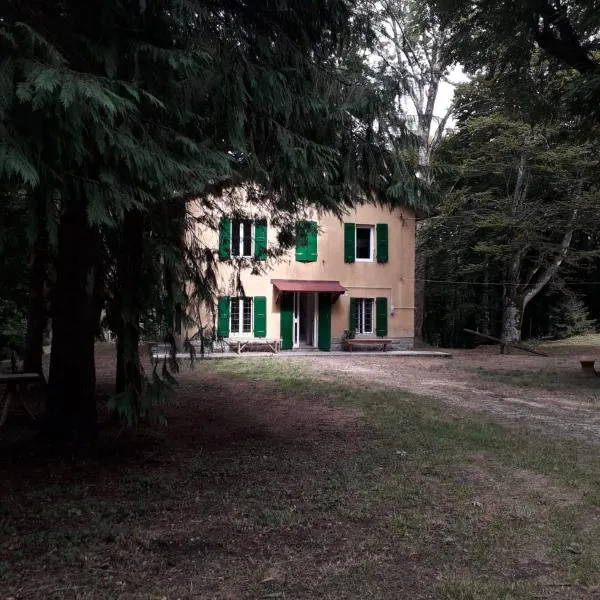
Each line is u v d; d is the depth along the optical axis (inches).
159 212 216.2
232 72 179.5
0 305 298.2
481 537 158.6
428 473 220.1
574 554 148.2
